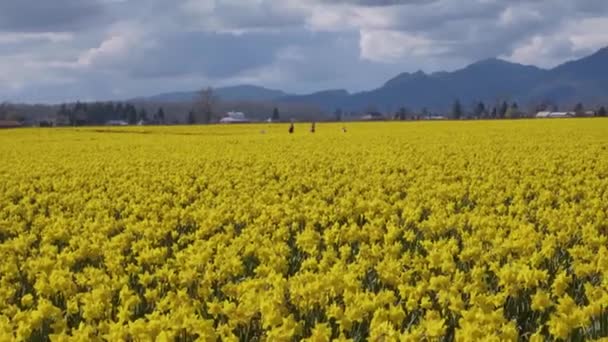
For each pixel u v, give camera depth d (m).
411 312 9.62
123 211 18.78
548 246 11.63
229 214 16.52
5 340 7.59
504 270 9.84
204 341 7.82
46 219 16.11
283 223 15.27
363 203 17.45
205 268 11.02
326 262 11.20
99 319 9.28
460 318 8.87
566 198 20.00
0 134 78.44
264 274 10.87
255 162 32.50
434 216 15.39
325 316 9.37
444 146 41.62
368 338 7.87
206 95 190.62
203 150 42.91
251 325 9.02
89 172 29.34
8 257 12.48
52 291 9.95
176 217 16.70
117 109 199.38
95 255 12.52
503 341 7.66
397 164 29.62
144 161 33.72
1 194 23.75
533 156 32.41
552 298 10.12
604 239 12.56
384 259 10.94
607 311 8.75
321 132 71.94
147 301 10.08
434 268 11.42
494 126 74.12
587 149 36.84
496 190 20.89
